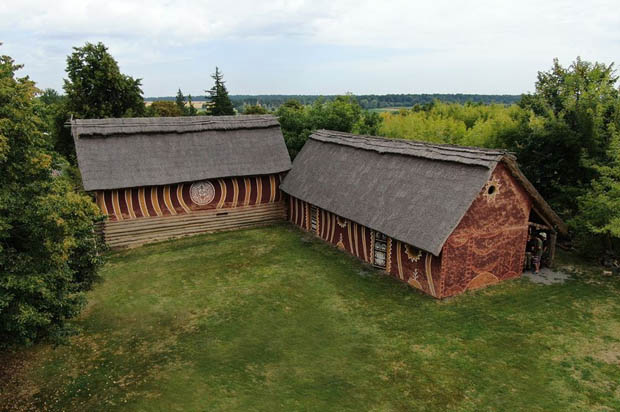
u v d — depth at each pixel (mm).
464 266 17047
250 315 15906
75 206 11508
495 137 25453
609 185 18375
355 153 23859
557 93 24531
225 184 26062
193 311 16297
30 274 10422
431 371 12453
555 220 18766
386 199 19547
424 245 16297
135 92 39844
